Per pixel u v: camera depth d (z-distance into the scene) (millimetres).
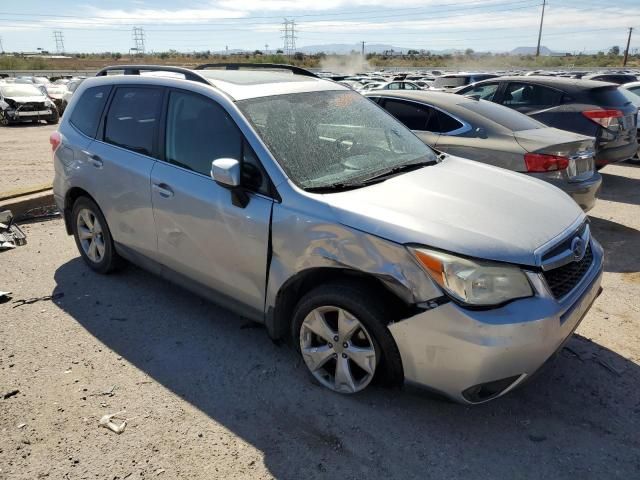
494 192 3189
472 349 2453
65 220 4809
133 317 3934
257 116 3316
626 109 7992
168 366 3326
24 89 20641
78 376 3203
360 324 2787
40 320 3869
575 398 3049
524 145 5449
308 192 2963
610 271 5012
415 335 2586
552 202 3219
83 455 2588
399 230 2623
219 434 2742
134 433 2738
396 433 2752
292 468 2529
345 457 2598
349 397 3020
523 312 2490
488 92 8969
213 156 3367
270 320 3205
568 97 8023
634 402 3020
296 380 3184
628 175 9508
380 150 3654
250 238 3123
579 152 5406
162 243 3752
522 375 2559
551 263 2660
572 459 2590
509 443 2689
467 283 2479
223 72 4027
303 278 3016
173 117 3668
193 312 4023
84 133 4406
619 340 3676
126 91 4117
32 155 11945
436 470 2520
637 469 2531
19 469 2492
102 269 4566
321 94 3844
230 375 3236
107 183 4086
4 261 4977
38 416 2844
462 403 2629
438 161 3812
